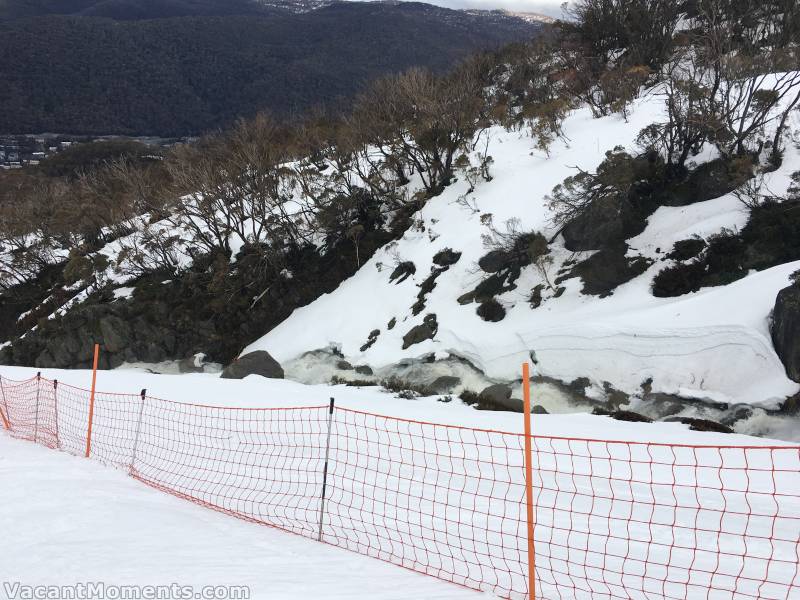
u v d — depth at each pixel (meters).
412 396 22.72
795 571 6.17
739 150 27.00
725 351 19.80
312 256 37.34
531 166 33.78
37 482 8.37
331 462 10.55
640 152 30.06
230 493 8.62
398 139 37.84
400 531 7.15
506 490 9.22
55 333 37.78
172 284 38.03
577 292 26.31
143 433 12.90
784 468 10.73
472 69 49.97
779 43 35.22
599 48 45.88
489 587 5.47
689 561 6.47
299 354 32.06
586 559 6.43
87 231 47.38
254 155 38.12
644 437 13.85
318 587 4.98
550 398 22.61
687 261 24.80
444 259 31.03
